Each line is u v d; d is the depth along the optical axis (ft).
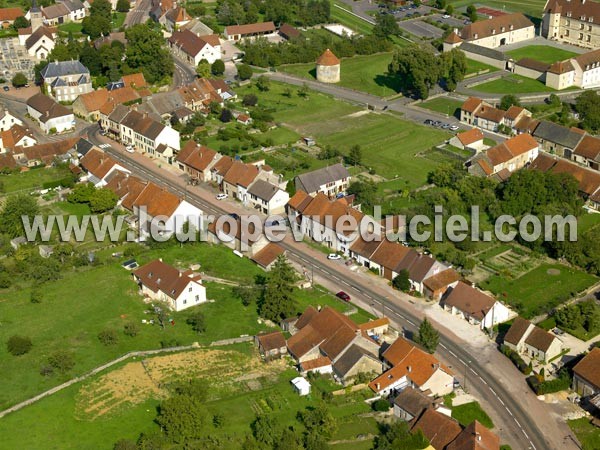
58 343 610.65
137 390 560.20
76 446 508.53
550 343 607.78
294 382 564.30
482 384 588.09
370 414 545.85
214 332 625.41
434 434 514.68
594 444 534.37
